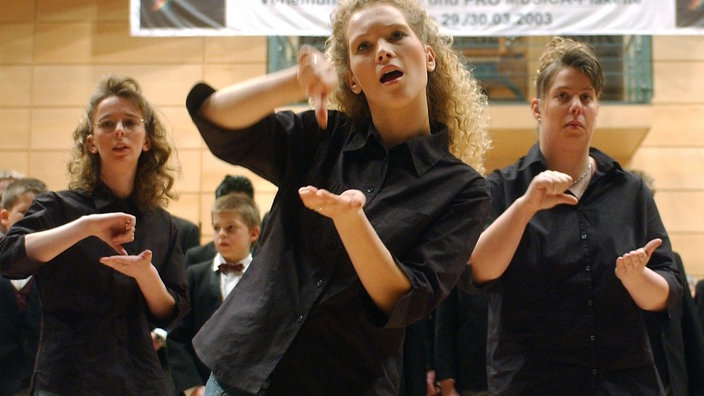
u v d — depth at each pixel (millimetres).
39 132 12344
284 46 12289
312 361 2420
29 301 5773
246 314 2428
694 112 12383
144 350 3988
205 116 2422
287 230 2547
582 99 3982
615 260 3750
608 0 9953
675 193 12273
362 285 2418
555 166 4023
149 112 4316
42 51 12523
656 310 3742
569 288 3740
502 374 3758
